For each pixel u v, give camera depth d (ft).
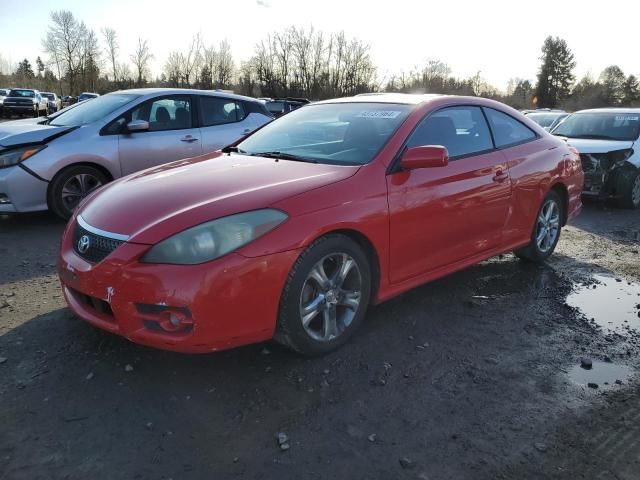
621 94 261.03
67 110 24.08
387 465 7.78
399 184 11.44
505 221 14.69
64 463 7.64
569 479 7.63
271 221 9.41
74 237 10.48
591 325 12.80
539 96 290.56
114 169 21.52
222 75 190.49
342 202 10.34
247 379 9.82
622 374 10.59
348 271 10.69
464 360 10.86
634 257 18.71
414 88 165.07
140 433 8.31
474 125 14.23
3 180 19.34
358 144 12.20
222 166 11.91
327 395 9.43
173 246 8.90
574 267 17.24
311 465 7.73
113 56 202.80
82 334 11.30
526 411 9.20
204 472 7.54
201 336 8.90
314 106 15.20
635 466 7.91
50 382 9.57
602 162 27.55
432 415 8.99
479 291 14.69
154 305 8.88
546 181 15.98
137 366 10.14
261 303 9.29
